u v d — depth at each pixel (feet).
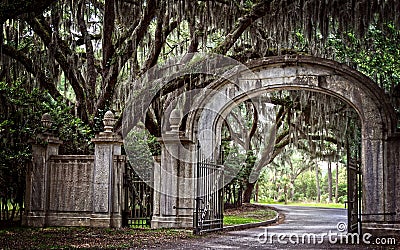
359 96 50.29
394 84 68.49
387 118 49.65
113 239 44.01
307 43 73.67
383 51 68.08
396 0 58.54
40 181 54.54
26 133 54.60
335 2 62.18
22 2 47.16
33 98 55.93
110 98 67.67
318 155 121.80
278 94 98.43
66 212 54.39
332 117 80.94
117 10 67.36
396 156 49.65
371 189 49.88
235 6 64.39
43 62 69.51
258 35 71.56
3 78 72.08
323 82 50.80
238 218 79.92
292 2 61.87
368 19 61.05
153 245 41.11
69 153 58.90
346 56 71.10
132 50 65.62
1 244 39.32
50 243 40.55
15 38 65.98
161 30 68.90
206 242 44.09
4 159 52.26
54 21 66.74
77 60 69.77
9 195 56.29
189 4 66.80
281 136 113.50
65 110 59.36
